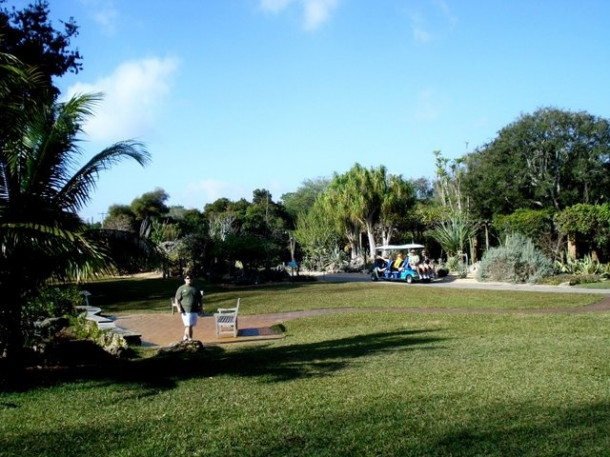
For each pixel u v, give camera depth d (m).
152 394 7.82
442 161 53.59
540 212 35.75
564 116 45.69
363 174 47.53
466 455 4.81
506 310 17.84
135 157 9.56
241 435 5.65
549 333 12.21
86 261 8.55
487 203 47.19
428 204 70.00
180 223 60.19
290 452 5.08
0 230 7.89
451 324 14.73
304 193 86.56
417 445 5.11
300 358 10.50
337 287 29.38
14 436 5.98
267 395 7.41
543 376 7.83
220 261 40.53
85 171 9.40
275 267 41.47
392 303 20.97
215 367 9.87
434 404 6.54
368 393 7.23
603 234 31.70
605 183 45.81
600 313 15.84
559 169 46.19
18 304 8.92
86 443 5.61
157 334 15.51
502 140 48.16
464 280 32.22
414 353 10.39
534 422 5.66
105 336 12.07
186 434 5.78
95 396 7.79
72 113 9.06
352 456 4.92
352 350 11.18
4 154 8.60
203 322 17.97
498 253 30.08
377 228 51.12
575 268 29.97
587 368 8.27
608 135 45.66
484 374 8.12
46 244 8.05
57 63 22.98
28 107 8.80
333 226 50.56
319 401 6.92
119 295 29.27
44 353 10.23
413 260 32.44
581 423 5.56
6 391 8.23
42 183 9.03
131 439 5.68
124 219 60.38
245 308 21.19
